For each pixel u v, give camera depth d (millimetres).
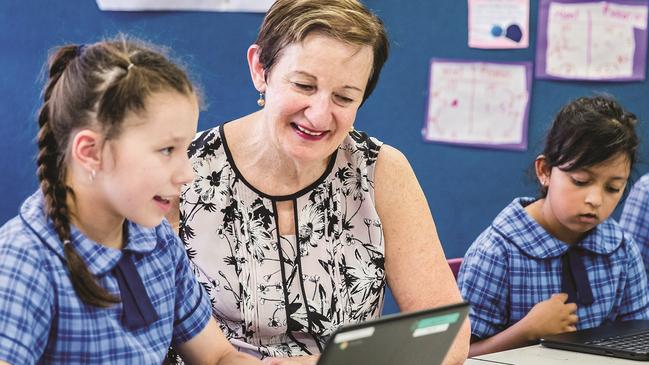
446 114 3678
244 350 1861
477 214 3738
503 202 3734
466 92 3674
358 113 3635
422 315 1237
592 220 2383
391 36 3605
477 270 2463
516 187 3729
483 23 3652
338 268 1903
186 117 1353
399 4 3596
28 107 3318
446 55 3650
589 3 3717
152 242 1492
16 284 1295
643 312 2549
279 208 1896
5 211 3359
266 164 1873
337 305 1890
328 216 1914
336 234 1914
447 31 3637
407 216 1941
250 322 1861
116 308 1407
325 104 1698
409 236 1938
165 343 1490
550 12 3689
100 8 3328
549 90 3729
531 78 3705
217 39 3418
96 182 1346
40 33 3311
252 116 1926
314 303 1877
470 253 2518
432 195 3715
